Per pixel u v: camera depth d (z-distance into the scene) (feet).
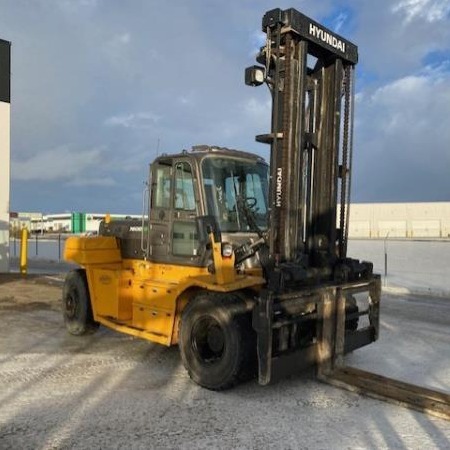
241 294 16.94
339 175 20.18
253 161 19.97
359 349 22.33
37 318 28.53
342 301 18.07
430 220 208.74
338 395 16.38
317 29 18.39
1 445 12.47
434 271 53.57
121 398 15.87
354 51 20.06
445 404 15.15
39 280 43.96
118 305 21.47
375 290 20.29
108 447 12.44
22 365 19.30
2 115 47.78
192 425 13.85
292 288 16.88
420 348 22.52
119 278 21.49
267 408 15.19
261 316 15.60
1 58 47.29
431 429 13.71
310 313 17.48
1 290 38.06
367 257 68.90
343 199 20.12
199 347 17.21
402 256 70.54
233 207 18.75
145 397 15.99
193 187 18.37
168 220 19.66
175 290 18.38
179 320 18.52
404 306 33.37
